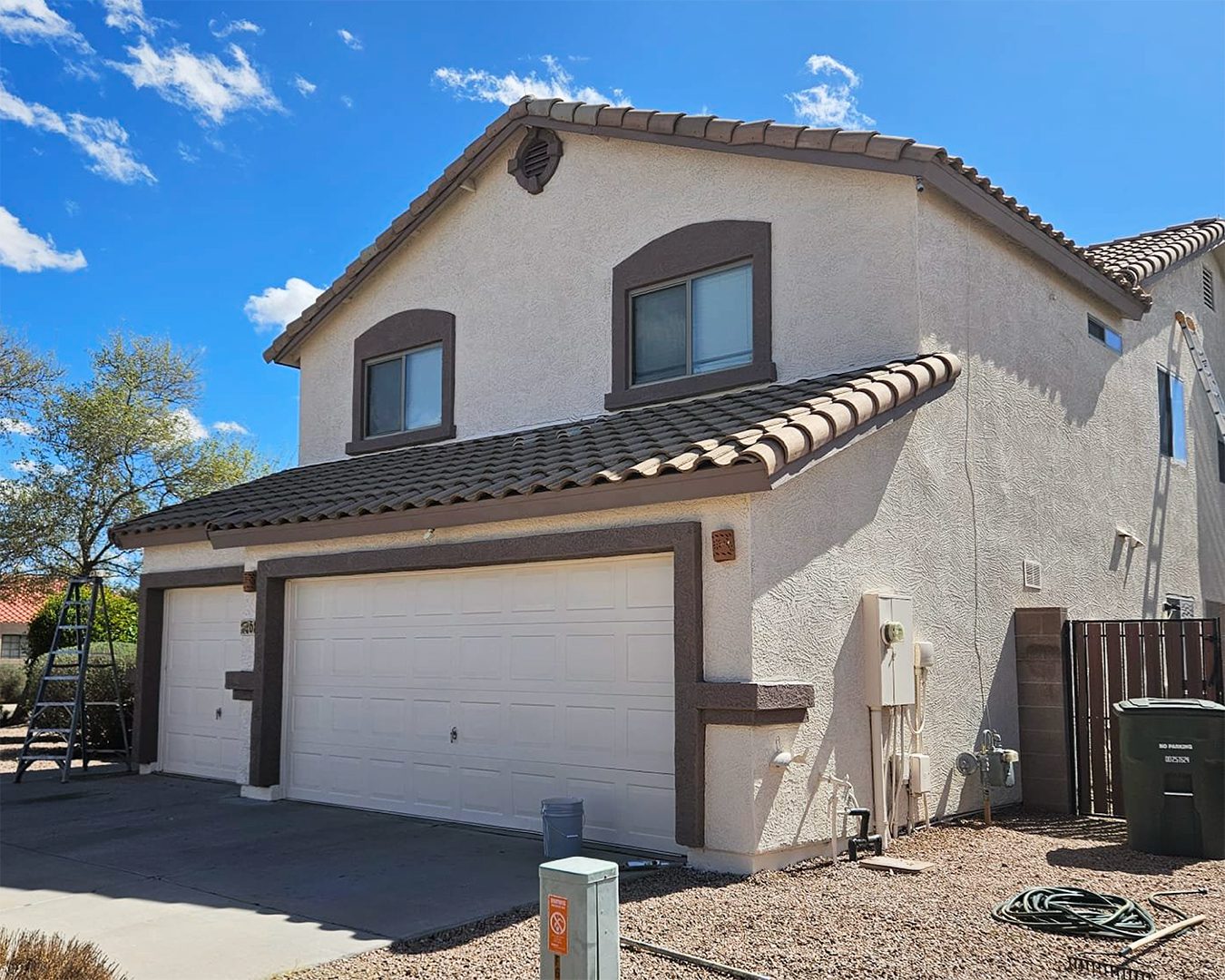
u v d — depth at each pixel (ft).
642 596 31.04
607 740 31.40
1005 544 38.75
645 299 41.45
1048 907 22.95
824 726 29.55
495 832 33.68
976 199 37.04
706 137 38.96
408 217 48.39
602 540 30.76
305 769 40.52
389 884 27.04
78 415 90.58
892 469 33.24
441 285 48.29
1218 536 58.29
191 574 47.42
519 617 34.17
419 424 48.78
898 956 20.38
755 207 38.50
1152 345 52.90
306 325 52.85
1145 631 36.65
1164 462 52.65
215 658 47.24
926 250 35.32
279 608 41.83
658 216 41.04
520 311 45.06
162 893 26.53
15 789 44.88
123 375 94.27
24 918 24.36
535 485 31.40
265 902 25.44
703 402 37.91
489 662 34.88
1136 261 49.83
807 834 28.73
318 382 53.21
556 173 44.50
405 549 36.52
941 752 34.50
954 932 21.90
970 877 26.94
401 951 21.49
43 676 49.19
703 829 27.89
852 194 36.32
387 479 41.19
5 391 91.04
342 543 39.09
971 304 37.78
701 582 28.68
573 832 29.35
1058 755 37.37
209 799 41.19
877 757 31.04
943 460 35.70
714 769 27.94
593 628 32.12
